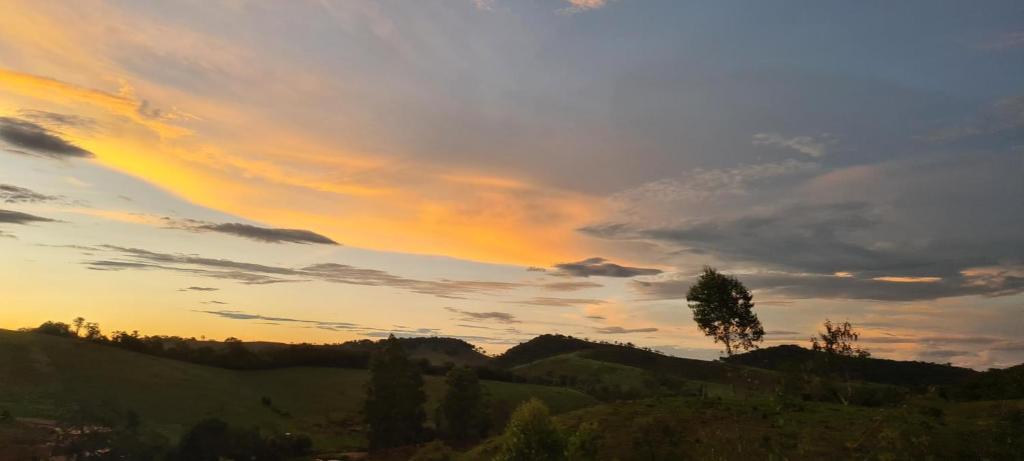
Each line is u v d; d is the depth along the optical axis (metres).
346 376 192.25
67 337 165.62
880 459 35.91
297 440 120.69
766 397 58.50
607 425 47.97
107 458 96.38
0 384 123.69
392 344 143.50
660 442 43.72
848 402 60.34
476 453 50.94
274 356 195.38
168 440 109.50
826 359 62.62
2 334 151.25
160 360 167.62
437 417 152.00
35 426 105.12
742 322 74.31
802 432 41.91
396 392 137.50
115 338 177.88
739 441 41.97
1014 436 36.72
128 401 130.88
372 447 133.50
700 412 48.56
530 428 36.31
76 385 132.12
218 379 164.38
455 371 148.25
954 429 38.97
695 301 76.31
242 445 109.06
